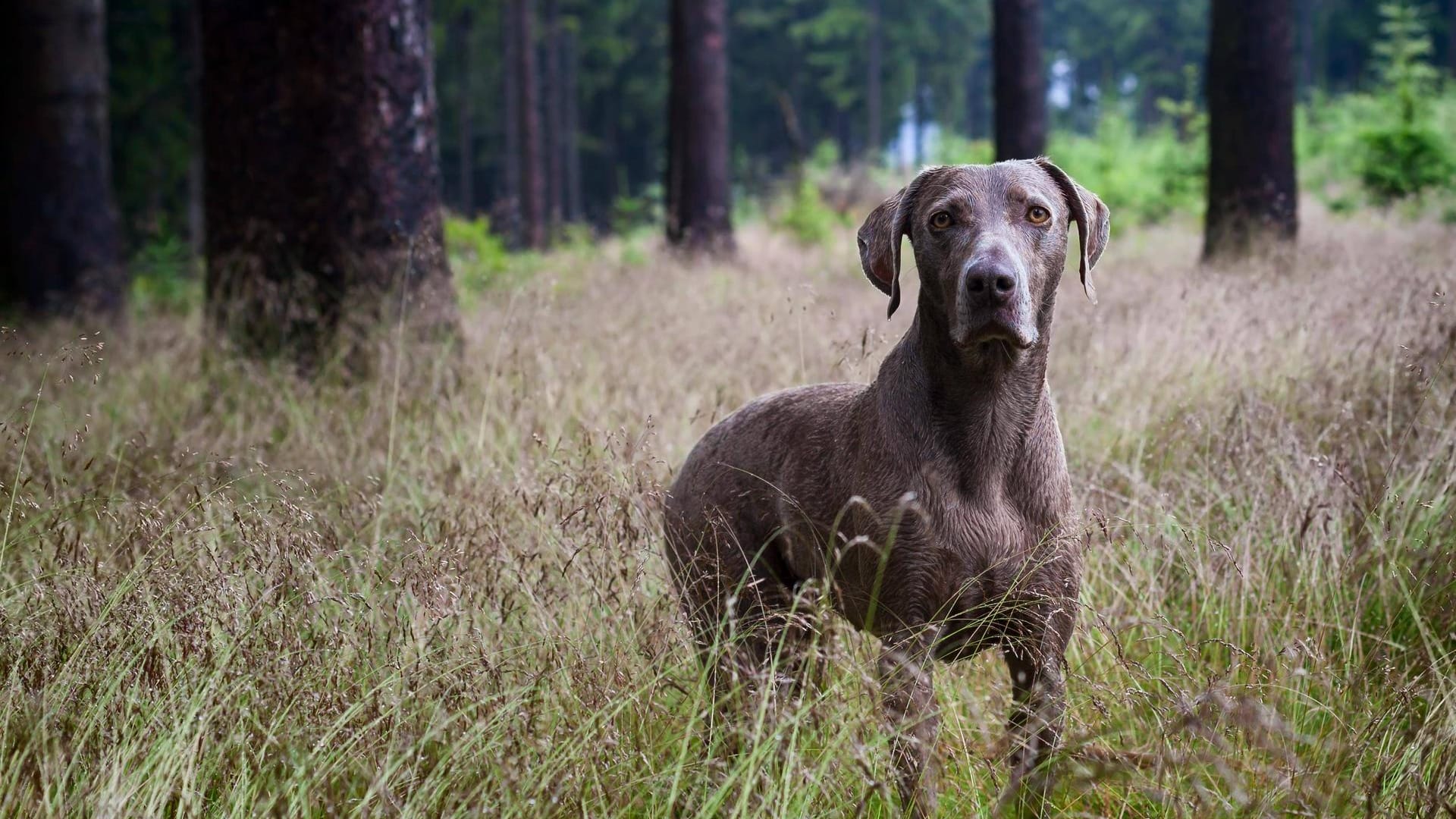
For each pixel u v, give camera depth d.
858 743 2.86
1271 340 5.81
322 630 3.38
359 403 6.38
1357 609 3.69
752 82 54.28
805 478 3.36
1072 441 5.29
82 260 12.71
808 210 19.25
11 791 2.68
